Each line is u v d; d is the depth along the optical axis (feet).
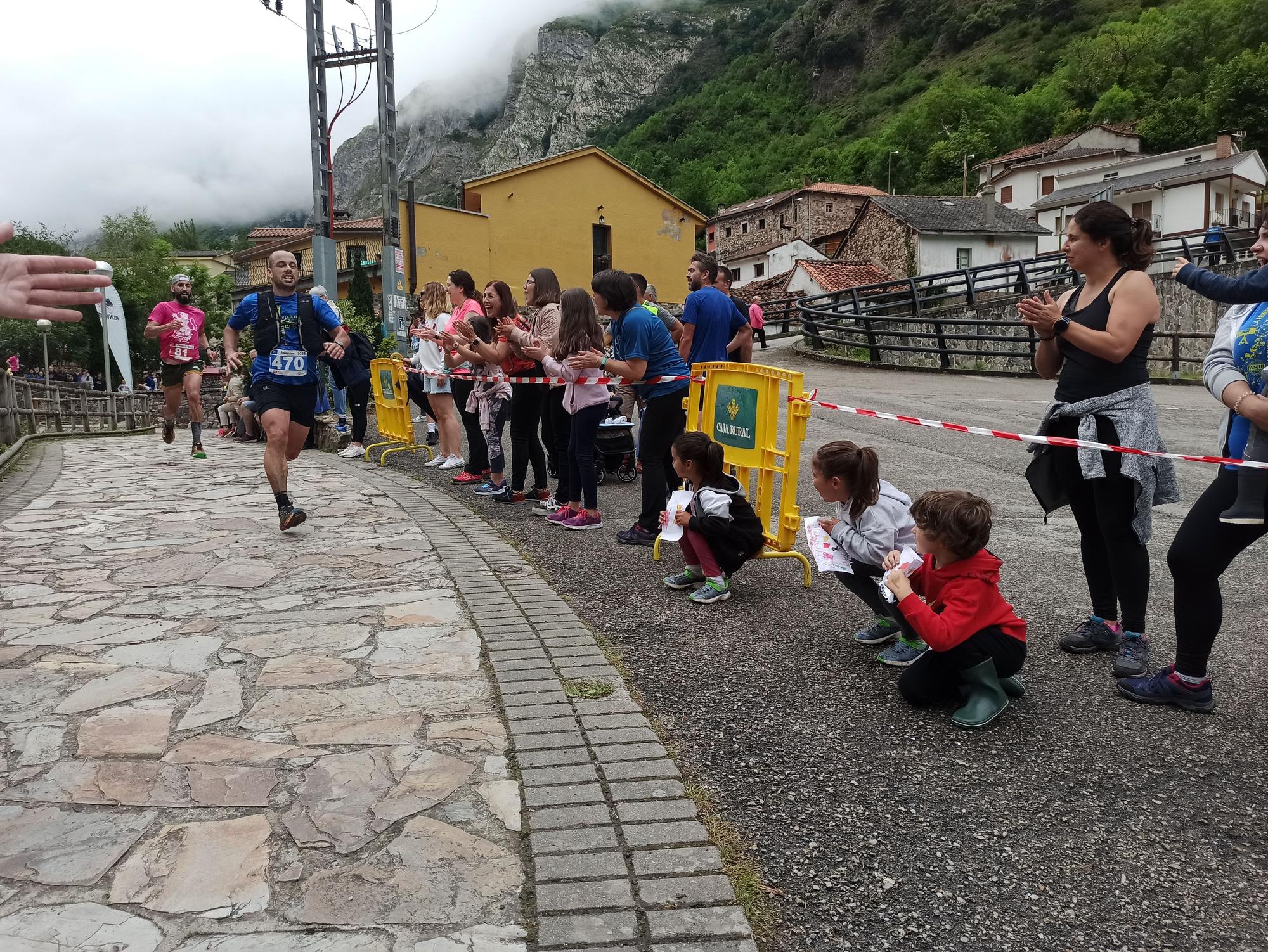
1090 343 11.00
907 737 9.74
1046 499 12.20
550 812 7.93
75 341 162.61
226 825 7.71
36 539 19.12
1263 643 12.62
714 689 10.96
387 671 11.33
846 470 11.96
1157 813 8.27
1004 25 356.79
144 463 32.91
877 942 6.50
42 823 7.73
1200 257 87.10
